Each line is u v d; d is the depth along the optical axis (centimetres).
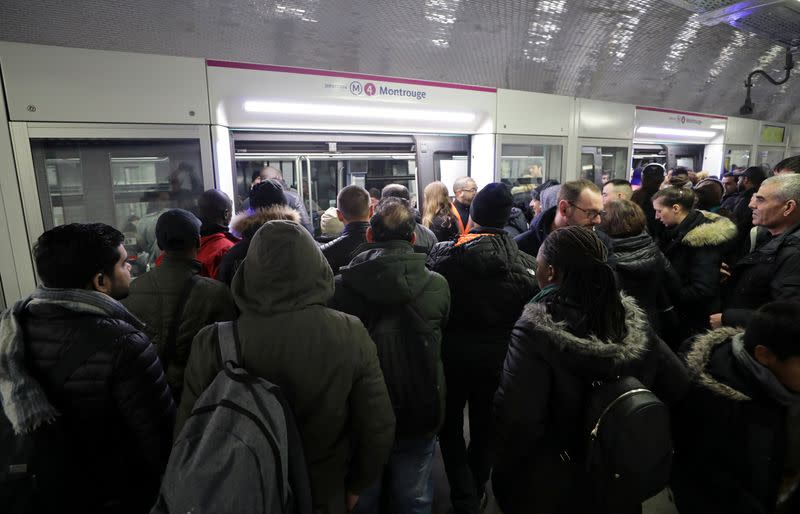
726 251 238
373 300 159
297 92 337
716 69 586
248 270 116
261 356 111
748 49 543
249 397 100
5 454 113
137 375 123
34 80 250
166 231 173
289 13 303
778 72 664
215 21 285
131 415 124
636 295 204
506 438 130
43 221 265
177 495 89
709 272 231
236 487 90
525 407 122
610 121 552
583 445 120
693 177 543
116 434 127
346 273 163
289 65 330
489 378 189
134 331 127
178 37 281
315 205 385
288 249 114
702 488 133
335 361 115
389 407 127
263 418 97
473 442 208
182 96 292
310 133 365
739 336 130
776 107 804
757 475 120
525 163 482
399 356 159
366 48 351
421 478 172
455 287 187
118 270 135
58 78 255
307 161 369
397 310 162
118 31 262
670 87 591
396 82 383
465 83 421
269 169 347
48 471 115
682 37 480
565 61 461
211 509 88
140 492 134
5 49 242
